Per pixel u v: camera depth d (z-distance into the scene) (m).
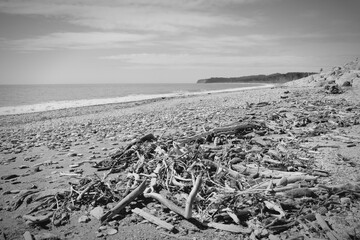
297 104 19.41
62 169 8.66
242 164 7.76
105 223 5.14
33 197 6.45
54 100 53.66
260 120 12.95
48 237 4.63
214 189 5.98
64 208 5.75
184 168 7.13
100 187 6.55
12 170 8.80
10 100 54.66
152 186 6.30
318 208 5.09
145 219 5.19
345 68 53.47
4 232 4.94
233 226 4.71
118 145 11.82
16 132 17.28
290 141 10.09
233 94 38.22
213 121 14.92
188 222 5.02
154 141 9.87
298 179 6.38
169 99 40.28
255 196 5.41
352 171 6.81
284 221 4.75
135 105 34.03
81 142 12.70
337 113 15.34
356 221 4.63
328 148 9.02
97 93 85.00
